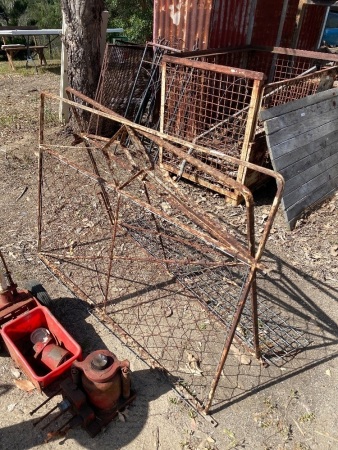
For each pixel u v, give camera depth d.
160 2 6.67
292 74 7.64
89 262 4.26
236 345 3.44
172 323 3.63
